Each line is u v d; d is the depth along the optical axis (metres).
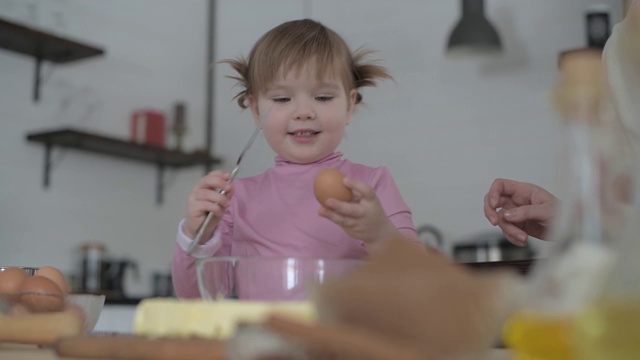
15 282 0.82
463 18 3.31
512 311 0.44
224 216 1.30
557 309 0.43
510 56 3.68
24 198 3.32
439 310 0.41
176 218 4.02
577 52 0.45
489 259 3.37
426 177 3.83
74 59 3.51
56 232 3.42
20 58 3.38
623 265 0.39
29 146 3.37
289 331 0.41
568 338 0.42
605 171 0.43
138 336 0.61
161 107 4.00
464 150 3.75
